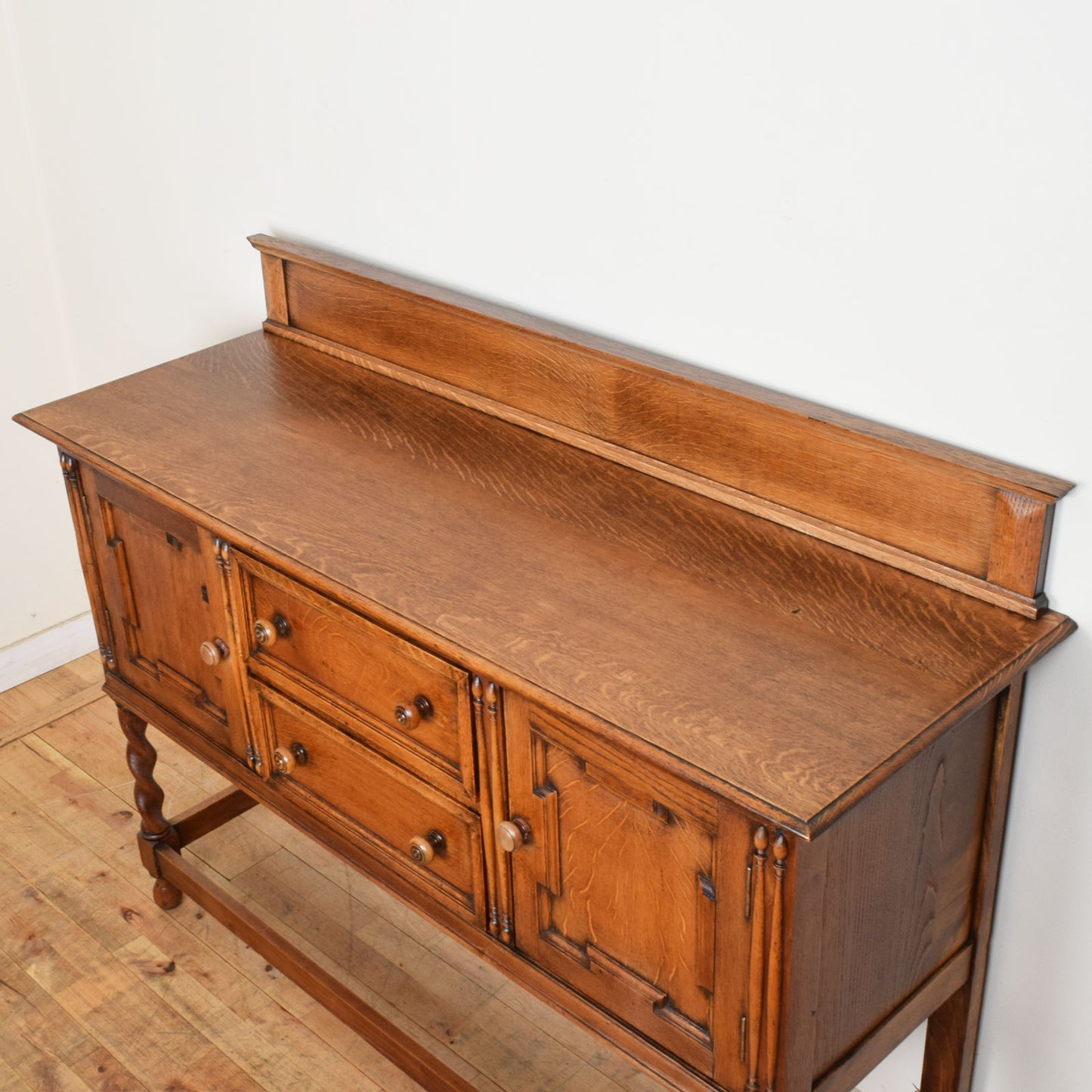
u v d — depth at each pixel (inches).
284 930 114.0
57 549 144.5
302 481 88.3
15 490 138.8
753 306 79.4
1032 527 70.1
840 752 63.1
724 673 68.7
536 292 91.4
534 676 69.0
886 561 76.6
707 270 80.7
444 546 80.4
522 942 80.4
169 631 97.9
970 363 71.2
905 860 71.4
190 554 90.7
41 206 130.6
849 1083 74.8
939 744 69.9
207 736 100.0
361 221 101.0
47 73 120.8
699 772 62.1
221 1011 106.8
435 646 72.7
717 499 83.8
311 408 98.2
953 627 71.6
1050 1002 84.0
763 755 63.0
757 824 61.6
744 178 76.3
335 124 98.7
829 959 67.9
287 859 121.1
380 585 77.1
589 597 75.2
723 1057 69.8
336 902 116.8
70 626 147.8
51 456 140.3
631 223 83.3
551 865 75.2
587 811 71.0
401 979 109.7
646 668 69.3
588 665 69.7
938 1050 87.4
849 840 65.2
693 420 83.4
